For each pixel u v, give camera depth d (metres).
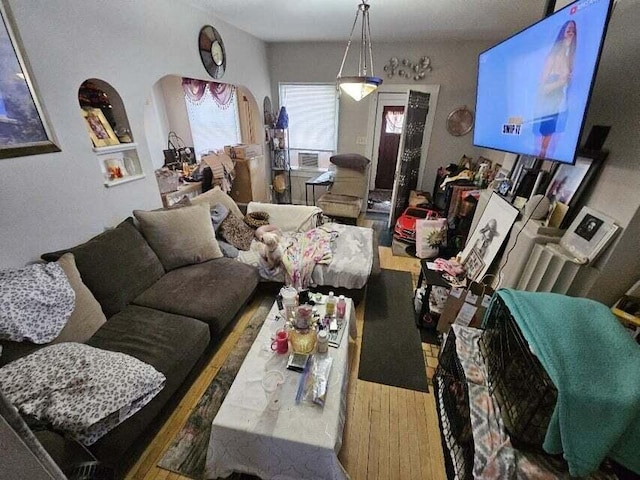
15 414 0.42
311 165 4.92
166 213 2.21
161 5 2.35
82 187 1.90
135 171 2.37
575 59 1.28
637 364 0.92
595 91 1.63
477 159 4.06
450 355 1.64
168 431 1.50
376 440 1.49
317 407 1.21
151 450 1.42
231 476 1.32
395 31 3.33
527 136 1.68
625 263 1.33
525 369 1.11
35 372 1.14
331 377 1.37
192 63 2.77
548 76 1.47
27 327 1.27
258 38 3.92
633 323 1.23
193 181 3.43
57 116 1.70
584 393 0.89
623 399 0.87
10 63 1.46
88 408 1.07
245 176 4.09
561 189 1.72
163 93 4.02
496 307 1.44
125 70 2.12
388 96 4.27
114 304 1.76
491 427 1.15
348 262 2.40
